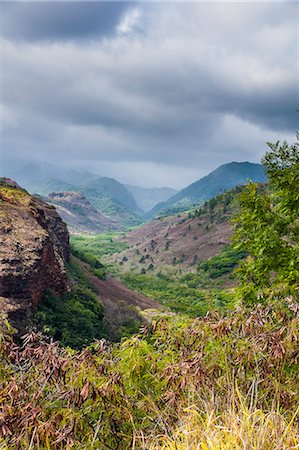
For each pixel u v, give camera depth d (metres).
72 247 88.69
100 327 35.41
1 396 2.71
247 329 3.24
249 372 3.12
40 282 30.42
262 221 7.81
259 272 7.42
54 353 2.91
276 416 2.58
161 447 2.46
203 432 2.38
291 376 3.12
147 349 3.18
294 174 7.51
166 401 2.90
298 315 3.39
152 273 164.62
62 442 2.51
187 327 3.49
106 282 78.75
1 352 3.03
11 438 2.50
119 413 2.71
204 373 2.90
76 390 2.75
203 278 138.25
